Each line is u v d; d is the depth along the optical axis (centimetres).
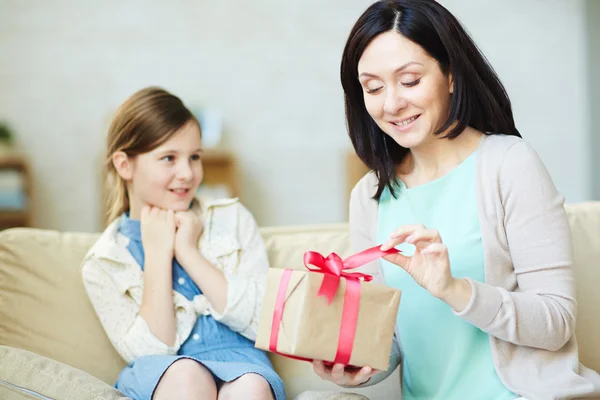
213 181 525
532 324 142
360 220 177
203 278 187
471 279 143
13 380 167
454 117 153
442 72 151
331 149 560
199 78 545
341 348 139
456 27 150
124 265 193
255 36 549
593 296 192
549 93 550
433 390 162
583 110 549
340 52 555
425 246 142
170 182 195
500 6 548
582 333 190
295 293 142
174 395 158
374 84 152
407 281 163
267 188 556
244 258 198
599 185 547
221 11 545
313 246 210
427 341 161
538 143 550
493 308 141
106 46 533
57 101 529
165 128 194
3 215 504
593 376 150
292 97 555
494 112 158
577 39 545
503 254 154
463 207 157
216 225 202
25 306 194
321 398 159
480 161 157
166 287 186
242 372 162
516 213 150
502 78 549
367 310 141
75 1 528
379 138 169
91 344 194
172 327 184
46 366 169
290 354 140
